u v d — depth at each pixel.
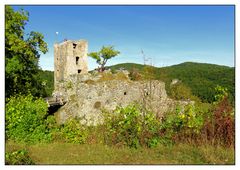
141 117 11.56
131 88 35.66
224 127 10.68
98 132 12.91
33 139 12.98
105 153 10.23
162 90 31.36
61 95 36.78
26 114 13.37
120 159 9.48
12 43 23.58
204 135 10.62
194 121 10.99
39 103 14.47
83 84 35.50
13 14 24.28
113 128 11.62
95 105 34.66
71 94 36.25
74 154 10.26
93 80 36.75
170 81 36.72
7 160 9.05
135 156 9.74
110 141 11.57
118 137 11.38
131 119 11.30
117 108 11.84
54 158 9.78
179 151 9.98
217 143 10.38
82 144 12.22
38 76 31.19
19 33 25.27
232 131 10.50
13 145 11.44
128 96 35.62
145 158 9.48
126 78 38.91
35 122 13.30
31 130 13.14
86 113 34.22
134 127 11.18
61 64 46.91
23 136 12.99
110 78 37.84
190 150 9.98
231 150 9.79
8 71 23.11
